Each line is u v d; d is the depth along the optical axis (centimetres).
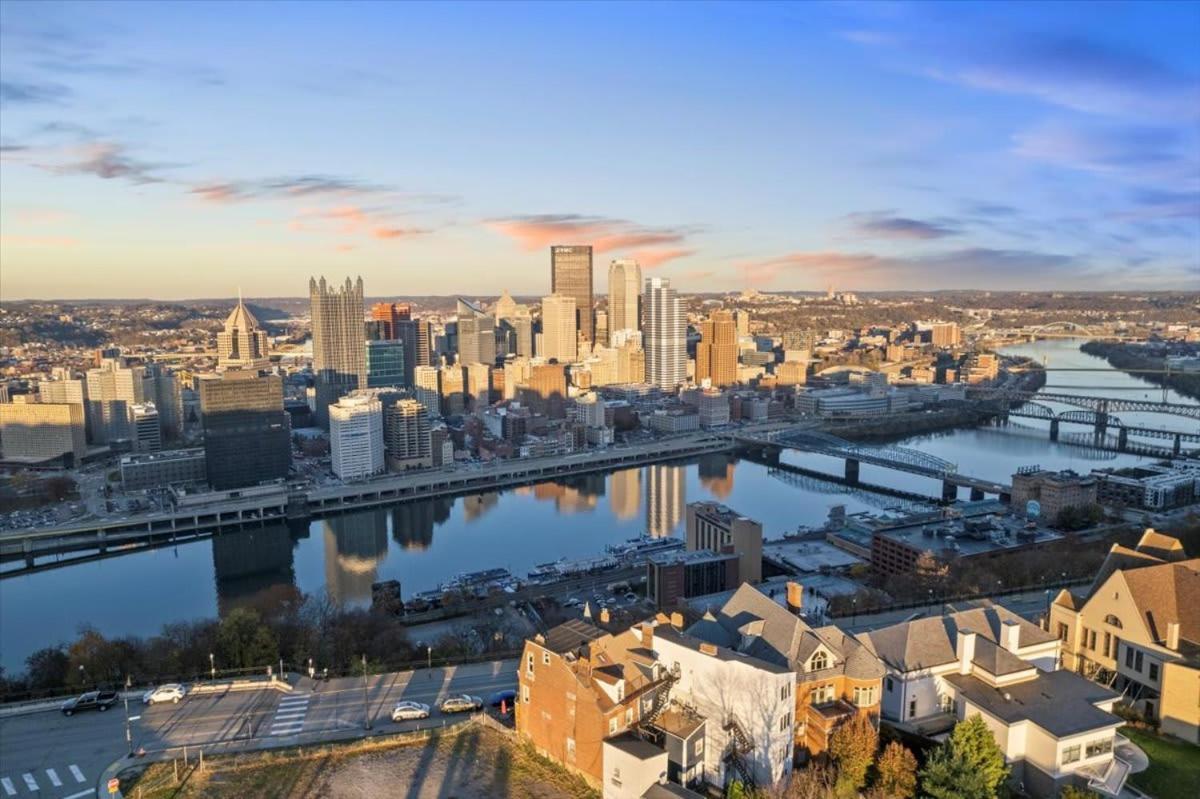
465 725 14912
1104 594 16125
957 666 14062
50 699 16888
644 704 13500
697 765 13200
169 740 14475
